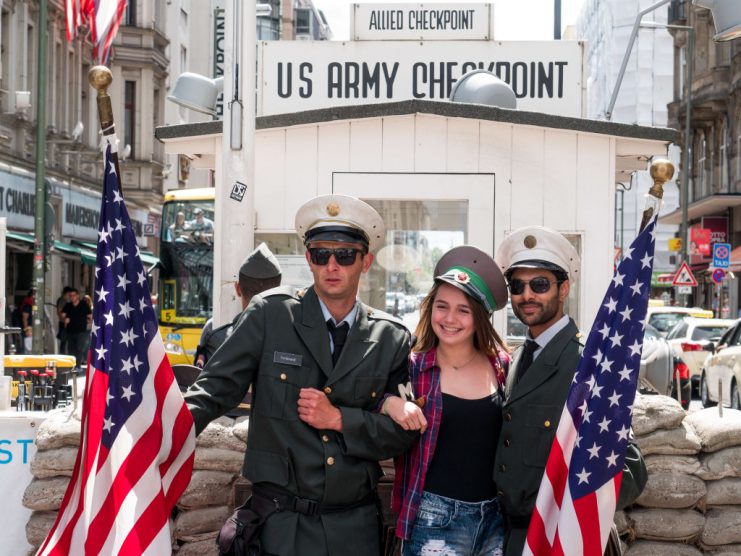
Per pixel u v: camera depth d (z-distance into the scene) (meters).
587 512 3.74
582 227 7.82
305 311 3.96
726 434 4.83
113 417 3.89
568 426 3.80
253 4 7.36
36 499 4.79
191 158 8.98
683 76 49.88
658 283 57.19
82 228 31.89
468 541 3.87
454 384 3.98
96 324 3.96
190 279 19.84
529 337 4.09
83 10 22.97
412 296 7.88
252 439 3.93
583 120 7.72
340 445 3.83
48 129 29.14
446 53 9.64
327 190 7.88
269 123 7.86
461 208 7.88
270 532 3.82
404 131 7.85
